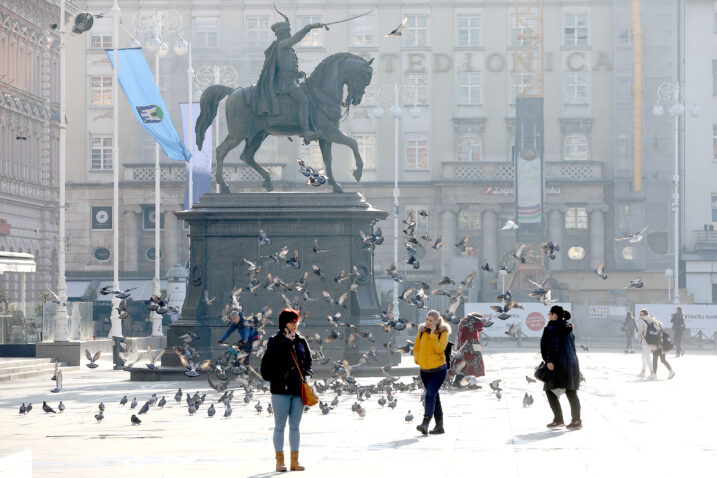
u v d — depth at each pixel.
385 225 106.56
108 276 106.12
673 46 105.06
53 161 86.69
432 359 19.92
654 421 22.47
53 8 86.94
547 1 108.69
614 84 106.75
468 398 28.47
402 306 80.31
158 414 24.69
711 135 103.88
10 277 77.62
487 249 105.69
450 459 16.55
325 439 19.44
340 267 37.09
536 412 24.58
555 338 20.66
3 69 77.25
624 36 105.75
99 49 108.50
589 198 106.00
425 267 105.81
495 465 15.81
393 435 20.03
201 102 38.53
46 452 17.81
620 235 104.25
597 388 32.88
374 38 109.38
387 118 108.81
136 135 107.62
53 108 86.88
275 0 108.44
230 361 29.44
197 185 74.75
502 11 109.31
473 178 106.38
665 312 71.06
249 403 27.17
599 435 19.81
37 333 48.22
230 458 16.95
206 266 37.34
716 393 30.69
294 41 38.09
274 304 37.09
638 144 104.38
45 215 84.50
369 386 27.02
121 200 106.12
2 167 77.00
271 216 37.19
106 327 84.12
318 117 38.28
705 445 18.25
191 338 26.98
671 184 104.06
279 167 104.69
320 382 28.94
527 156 102.25
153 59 106.81
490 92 109.31
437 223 106.44
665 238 104.06
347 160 107.56
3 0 76.81
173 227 106.19
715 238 101.81
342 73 38.56
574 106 108.44
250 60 107.00
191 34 107.75
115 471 15.47
